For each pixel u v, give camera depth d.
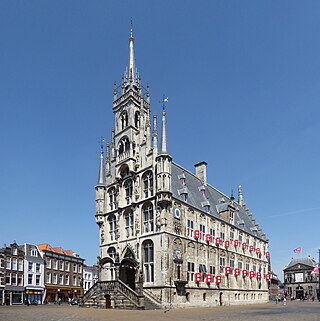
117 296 46.81
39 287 87.06
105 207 62.41
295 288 140.50
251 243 78.94
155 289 48.94
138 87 63.09
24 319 29.23
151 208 53.22
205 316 33.94
